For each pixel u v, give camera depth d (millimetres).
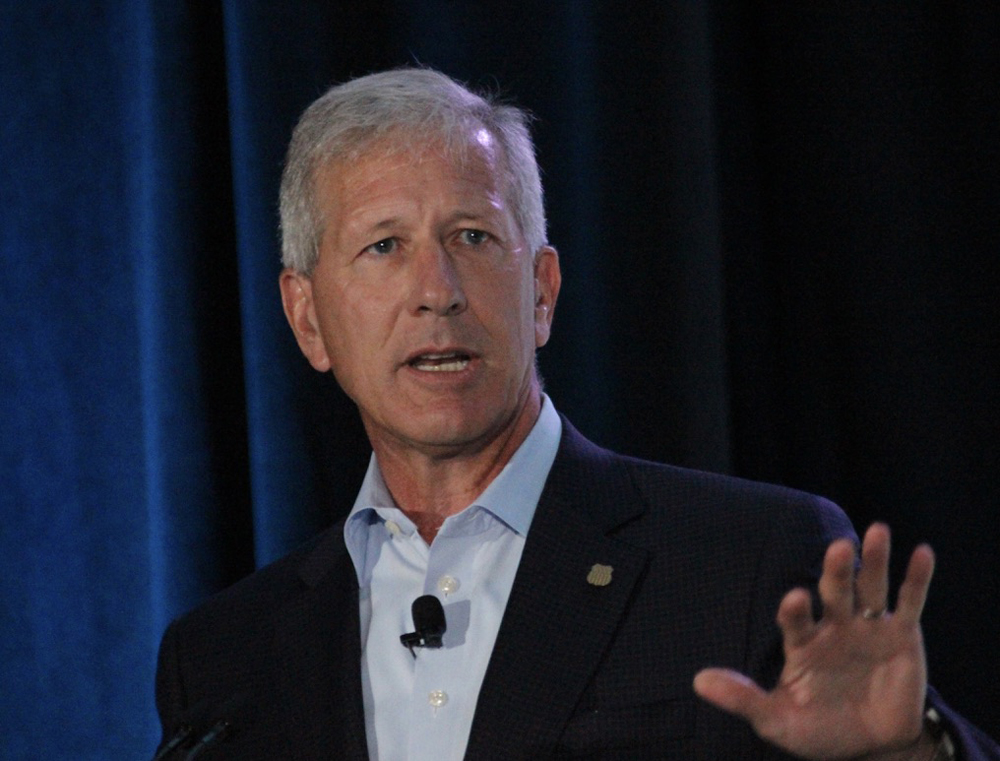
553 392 9977
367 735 6715
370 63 10383
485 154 7164
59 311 10812
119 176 10750
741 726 6090
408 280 6941
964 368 9328
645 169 9742
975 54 9438
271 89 10125
